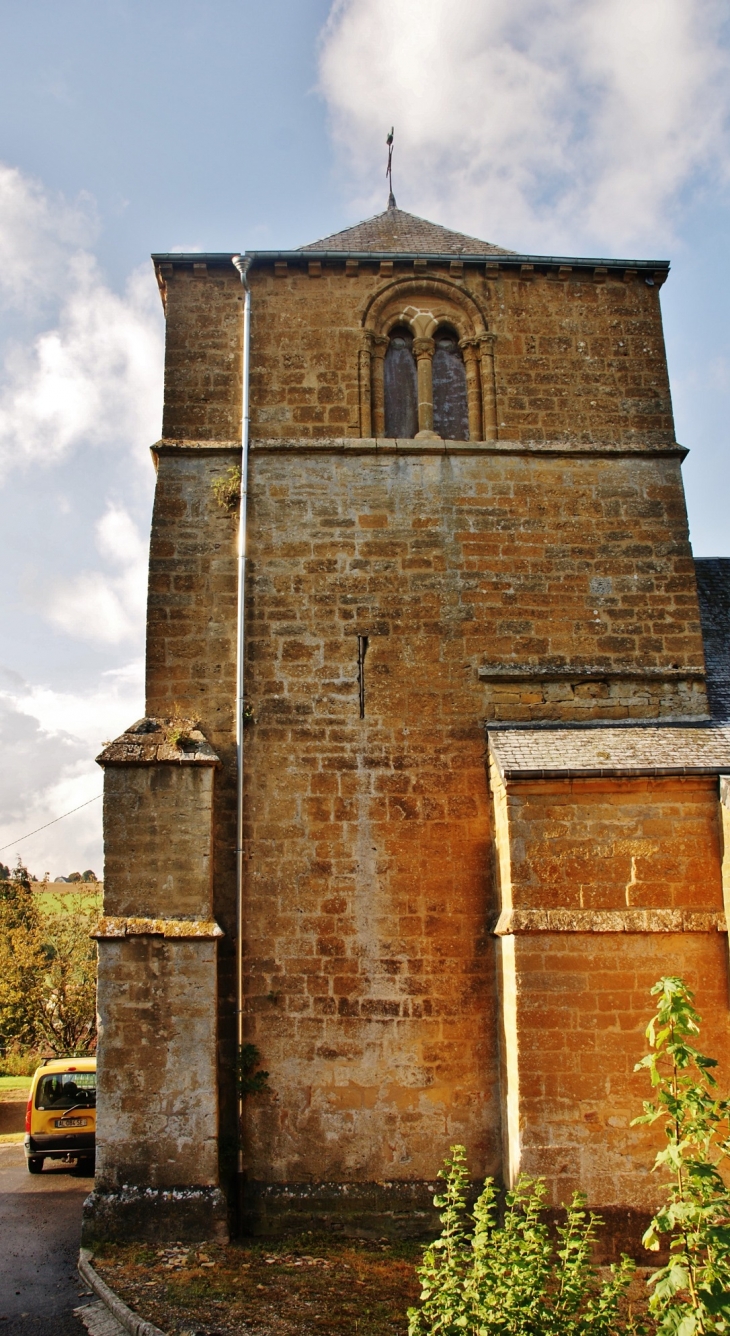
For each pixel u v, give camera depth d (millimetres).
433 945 12273
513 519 13875
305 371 14289
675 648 13625
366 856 12516
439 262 14617
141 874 11812
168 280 14531
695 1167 6727
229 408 14125
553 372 14633
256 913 12297
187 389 14148
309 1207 11398
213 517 13648
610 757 11906
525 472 14070
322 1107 11797
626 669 13406
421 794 12734
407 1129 11758
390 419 14633
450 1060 11953
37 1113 16562
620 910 11305
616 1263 10211
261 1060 11898
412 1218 11367
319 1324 8875
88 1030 29719
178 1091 11164
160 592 13312
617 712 13258
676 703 13375
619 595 13758
